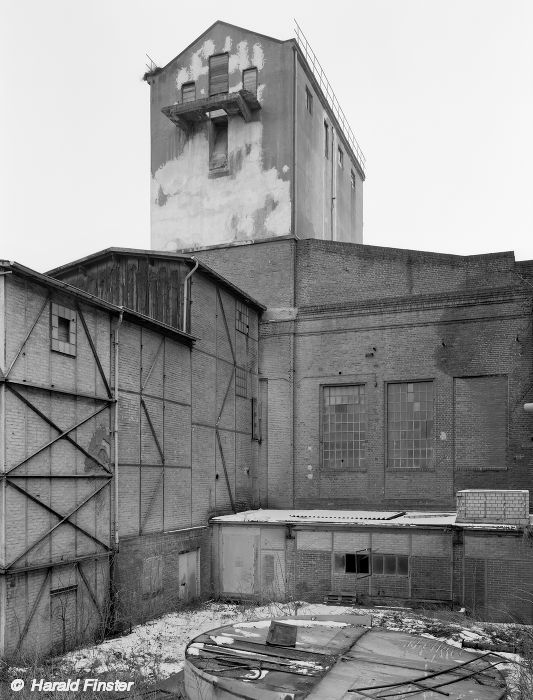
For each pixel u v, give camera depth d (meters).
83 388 15.45
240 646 11.74
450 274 24.17
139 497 17.30
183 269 20.61
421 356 23.34
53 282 14.23
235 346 23.55
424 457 23.09
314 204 28.56
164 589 18.06
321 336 24.80
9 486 13.12
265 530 20.27
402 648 11.82
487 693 9.74
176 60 28.47
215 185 27.36
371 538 19.17
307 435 24.53
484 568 17.94
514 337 22.22
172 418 19.12
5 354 13.17
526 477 21.67
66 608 14.54
